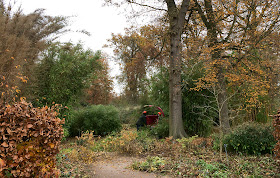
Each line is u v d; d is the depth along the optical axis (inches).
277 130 172.1
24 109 118.0
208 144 276.4
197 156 230.4
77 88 377.1
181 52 414.6
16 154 111.0
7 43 195.9
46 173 128.8
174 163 205.9
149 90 448.5
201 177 167.3
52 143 127.6
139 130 435.2
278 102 412.5
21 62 205.3
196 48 426.3
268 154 224.1
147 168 194.5
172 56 384.8
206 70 374.3
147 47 663.8
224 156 225.5
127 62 936.3
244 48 383.9
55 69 334.0
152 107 493.7
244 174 167.6
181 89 391.5
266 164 192.7
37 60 268.5
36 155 120.1
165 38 462.6
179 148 268.4
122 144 268.1
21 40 209.3
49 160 129.6
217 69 386.0
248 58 400.8
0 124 104.0
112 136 389.7
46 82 335.0
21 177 114.5
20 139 111.3
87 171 188.7
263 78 398.3
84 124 462.6
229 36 403.5
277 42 385.4
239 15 403.5
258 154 225.8
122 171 190.5
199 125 384.8
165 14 431.5
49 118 128.1
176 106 369.4
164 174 180.7
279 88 410.9
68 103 367.2
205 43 423.8
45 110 132.0
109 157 242.4
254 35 377.7
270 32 378.6
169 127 373.1
